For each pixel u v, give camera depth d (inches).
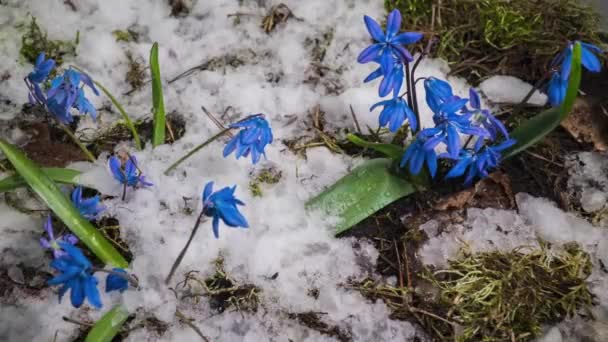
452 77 22.1
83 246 19.5
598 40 22.9
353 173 20.0
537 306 19.1
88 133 21.0
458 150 18.0
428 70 22.1
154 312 18.7
